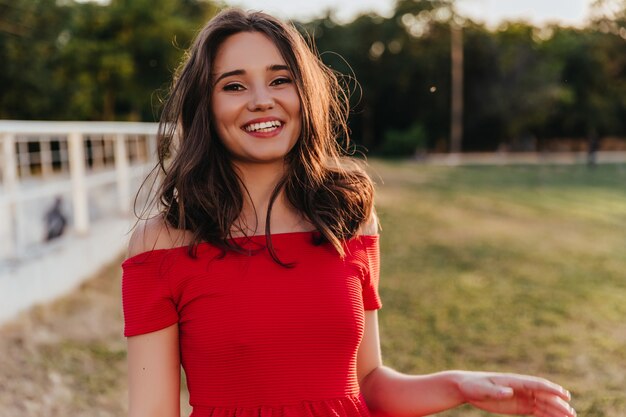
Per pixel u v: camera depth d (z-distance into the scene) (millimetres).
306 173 1680
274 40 1628
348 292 1613
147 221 1636
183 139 1660
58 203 6711
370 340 1785
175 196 1637
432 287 7254
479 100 45031
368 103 46750
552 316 6215
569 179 23391
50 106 28359
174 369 1597
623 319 6168
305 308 1560
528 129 47656
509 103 43875
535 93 43500
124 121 33250
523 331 5723
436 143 47031
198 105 1639
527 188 19516
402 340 5422
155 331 1563
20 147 7023
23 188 7816
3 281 4754
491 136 47062
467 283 7500
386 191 16016
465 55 44781
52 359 4363
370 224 1775
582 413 4027
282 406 1534
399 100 47156
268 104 1596
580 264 8922
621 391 4379
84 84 29516
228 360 1538
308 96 1649
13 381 3967
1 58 26812
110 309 5547
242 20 1647
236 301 1541
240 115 1606
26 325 4762
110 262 7074
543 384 1570
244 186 1663
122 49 30875
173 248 1590
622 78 46812
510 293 7113
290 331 1544
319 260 1617
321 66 1890
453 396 1686
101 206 8945
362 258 1707
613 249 10266
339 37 46406
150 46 31297
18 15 27062
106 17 31359
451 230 11086
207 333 1541
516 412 1620
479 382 1621
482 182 20734
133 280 1573
